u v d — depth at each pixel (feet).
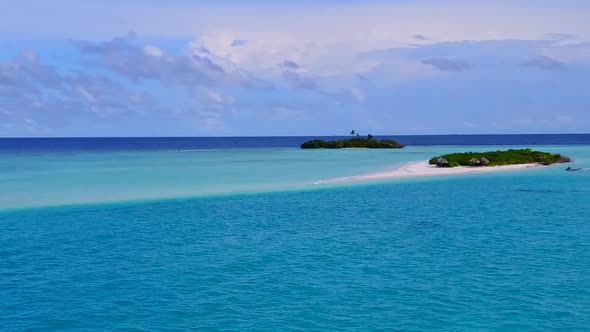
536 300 56.65
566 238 85.71
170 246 83.82
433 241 85.20
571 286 61.05
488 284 62.08
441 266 70.08
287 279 65.31
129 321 52.54
